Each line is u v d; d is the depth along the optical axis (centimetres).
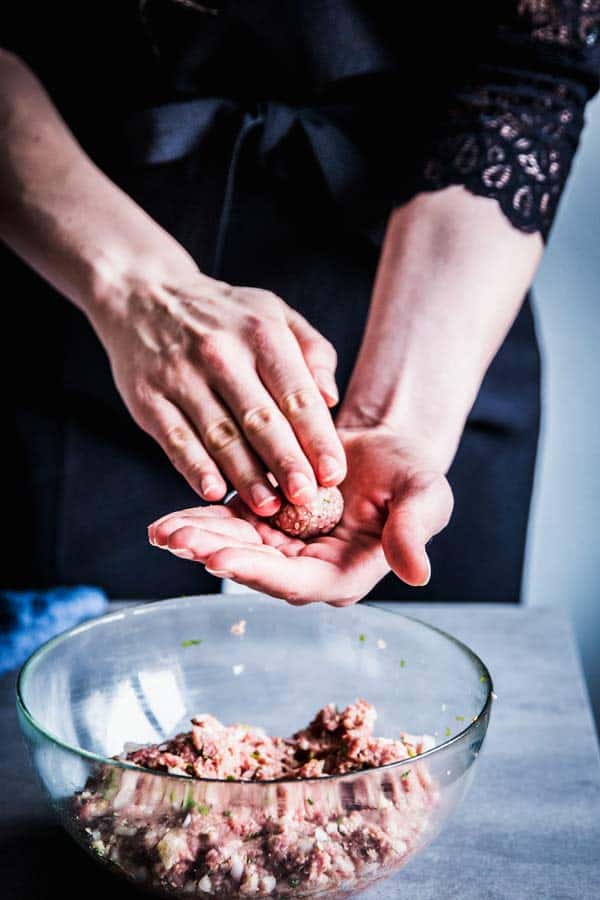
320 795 47
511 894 52
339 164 77
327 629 60
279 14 75
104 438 87
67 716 56
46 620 72
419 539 51
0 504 90
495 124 70
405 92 77
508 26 71
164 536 53
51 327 85
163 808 47
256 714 61
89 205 71
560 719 65
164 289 66
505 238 69
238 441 59
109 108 80
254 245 82
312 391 60
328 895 48
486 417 85
